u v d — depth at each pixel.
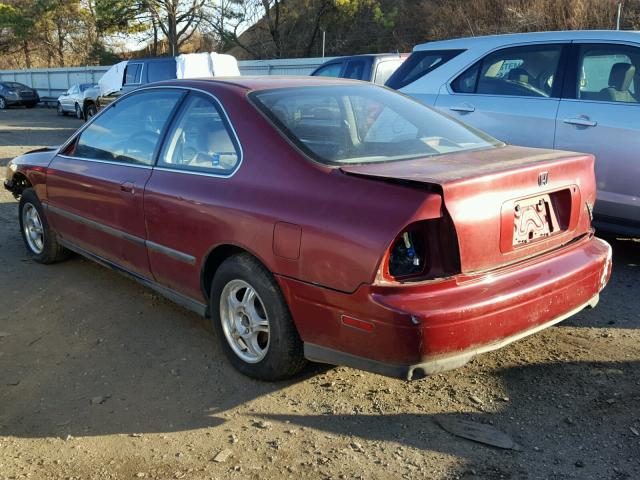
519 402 3.27
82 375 3.66
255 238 3.24
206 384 3.53
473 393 3.37
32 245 5.72
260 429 3.09
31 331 4.27
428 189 2.75
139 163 4.23
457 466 2.78
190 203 3.65
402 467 2.78
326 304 2.96
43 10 48.22
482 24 22.41
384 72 10.72
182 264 3.83
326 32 32.47
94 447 2.97
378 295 2.75
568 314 3.29
